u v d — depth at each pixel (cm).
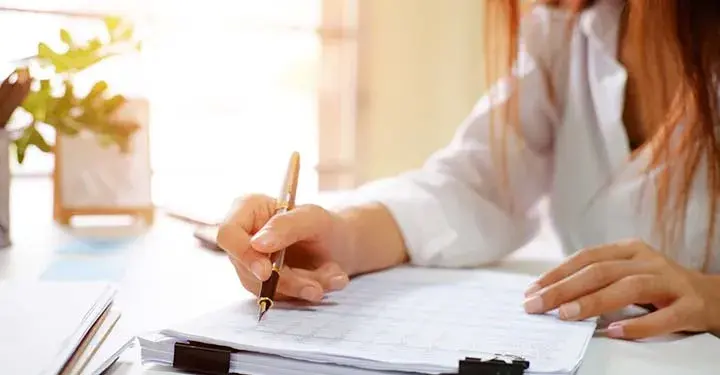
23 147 93
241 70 162
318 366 46
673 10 78
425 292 66
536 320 58
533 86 95
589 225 93
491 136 94
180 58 158
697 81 79
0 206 90
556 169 96
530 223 96
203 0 158
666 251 84
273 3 164
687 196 82
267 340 48
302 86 167
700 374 50
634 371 51
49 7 141
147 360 49
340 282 63
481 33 164
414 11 165
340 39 168
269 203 63
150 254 88
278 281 56
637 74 89
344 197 86
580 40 94
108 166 107
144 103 108
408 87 167
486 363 45
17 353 45
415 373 45
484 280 72
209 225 101
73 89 98
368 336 51
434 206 83
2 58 128
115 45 104
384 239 77
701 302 60
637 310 65
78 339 48
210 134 160
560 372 45
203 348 48
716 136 81
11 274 76
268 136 164
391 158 168
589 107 94
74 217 113
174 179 152
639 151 89
